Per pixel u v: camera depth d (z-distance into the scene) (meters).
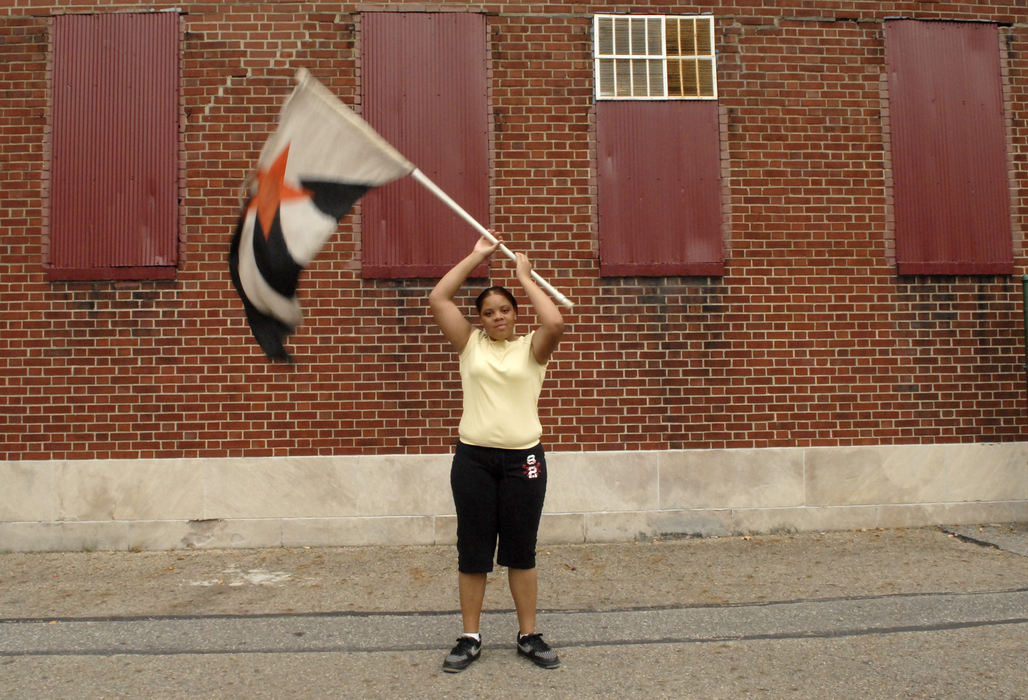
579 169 6.44
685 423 6.38
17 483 6.12
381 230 6.30
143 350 6.21
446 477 6.23
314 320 6.26
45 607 4.85
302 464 6.18
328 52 6.38
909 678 3.66
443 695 3.53
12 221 6.24
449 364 6.29
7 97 6.29
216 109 6.33
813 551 5.89
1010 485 6.58
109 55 6.32
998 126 6.72
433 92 6.39
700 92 6.55
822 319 6.52
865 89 6.65
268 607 4.83
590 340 6.37
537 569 5.57
